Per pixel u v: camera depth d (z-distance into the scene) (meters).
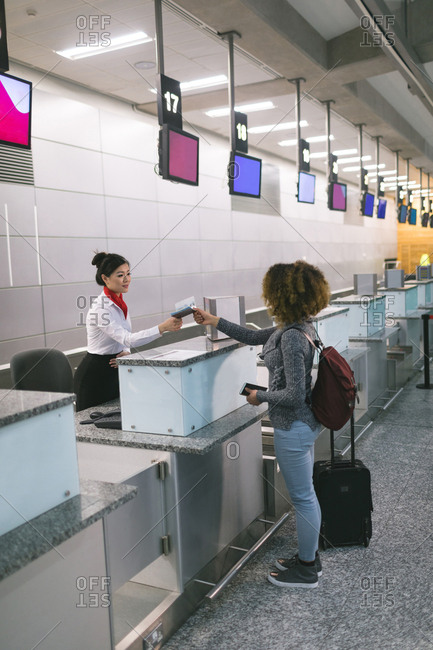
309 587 2.49
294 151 10.74
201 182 8.32
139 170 6.75
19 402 1.56
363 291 6.15
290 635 2.18
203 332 7.51
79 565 1.63
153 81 5.82
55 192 5.48
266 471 3.09
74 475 1.67
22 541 1.40
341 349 4.67
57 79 5.56
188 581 2.34
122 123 6.41
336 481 2.81
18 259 5.07
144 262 6.95
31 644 1.48
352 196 16.62
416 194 19.36
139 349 6.37
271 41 4.71
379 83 7.35
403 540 2.91
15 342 5.07
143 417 2.38
